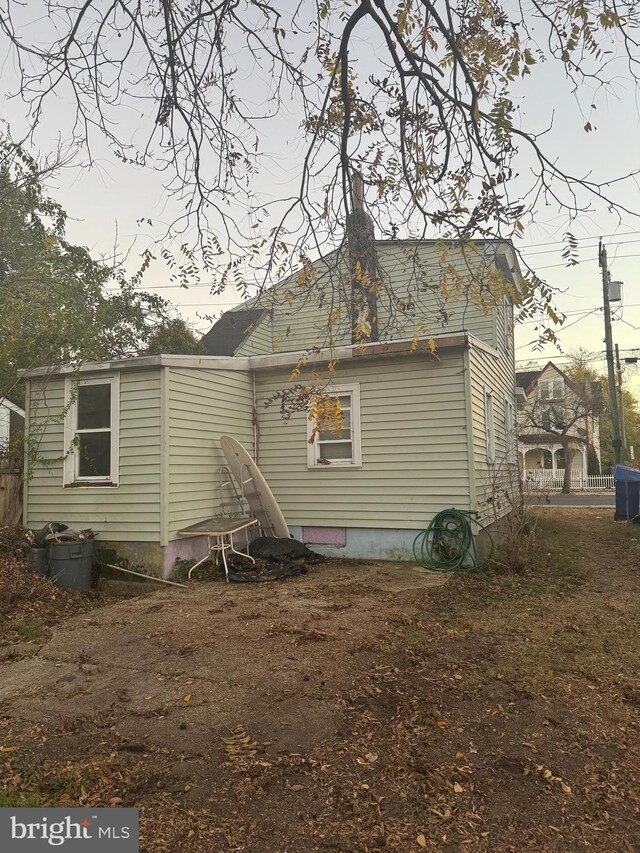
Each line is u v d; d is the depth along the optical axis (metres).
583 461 35.09
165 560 7.99
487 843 2.56
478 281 4.13
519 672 4.56
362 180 4.52
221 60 4.28
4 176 9.44
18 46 3.89
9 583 7.01
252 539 9.98
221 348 14.44
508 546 8.65
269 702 3.93
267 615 5.95
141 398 8.31
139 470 8.24
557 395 35.84
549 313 3.71
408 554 9.17
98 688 4.24
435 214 4.04
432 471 9.08
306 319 13.53
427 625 5.73
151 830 2.61
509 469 11.28
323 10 4.23
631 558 10.17
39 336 8.78
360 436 9.60
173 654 4.86
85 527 8.50
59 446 8.81
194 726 3.61
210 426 9.19
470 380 8.91
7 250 9.73
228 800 2.85
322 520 9.83
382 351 8.90
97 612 6.36
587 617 6.24
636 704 4.05
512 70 3.98
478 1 4.01
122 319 12.20
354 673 4.42
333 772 3.11
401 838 2.58
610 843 2.58
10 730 3.62
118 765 3.17
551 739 3.52
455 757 3.29
